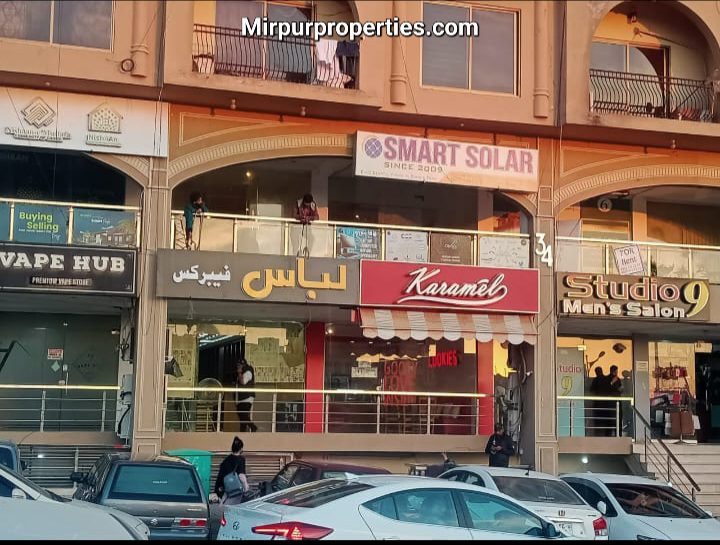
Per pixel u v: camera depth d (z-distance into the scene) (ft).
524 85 66.85
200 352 71.20
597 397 76.28
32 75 57.98
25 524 30.09
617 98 70.90
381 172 64.54
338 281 63.16
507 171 67.21
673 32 73.26
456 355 75.10
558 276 67.62
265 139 63.62
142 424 59.00
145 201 61.05
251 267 61.72
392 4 65.16
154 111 61.62
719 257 71.77
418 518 31.19
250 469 63.77
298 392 70.18
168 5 59.82
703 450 71.72
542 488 43.62
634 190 73.97
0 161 68.28
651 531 41.29
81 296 61.16
